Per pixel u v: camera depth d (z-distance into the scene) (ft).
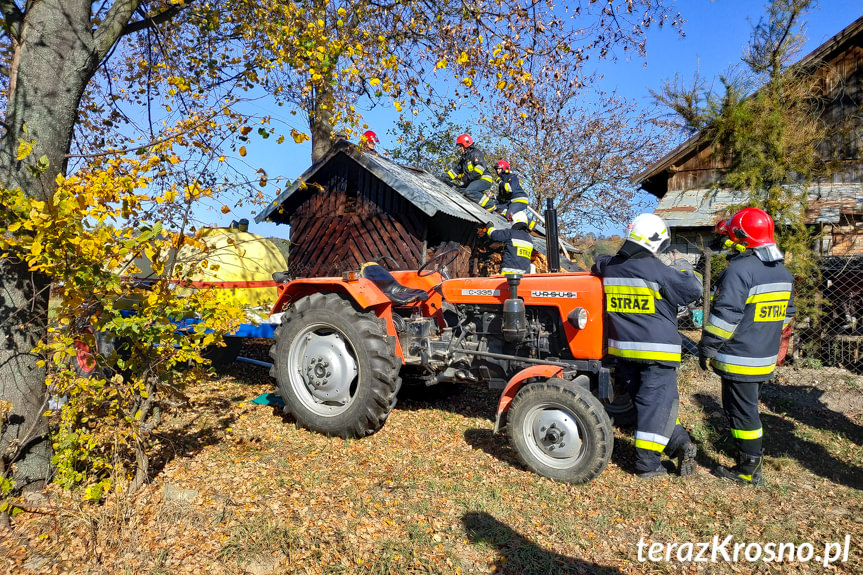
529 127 55.52
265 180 11.97
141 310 10.06
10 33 10.82
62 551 8.55
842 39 28.58
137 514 9.62
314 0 19.74
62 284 9.52
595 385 13.57
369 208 27.30
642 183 38.04
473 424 16.05
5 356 9.97
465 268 28.19
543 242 32.71
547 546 9.37
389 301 14.71
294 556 8.59
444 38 23.88
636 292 12.16
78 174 9.64
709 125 25.50
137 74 19.84
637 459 12.54
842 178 27.63
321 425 14.55
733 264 12.21
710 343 12.10
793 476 12.93
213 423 15.10
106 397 9.92
